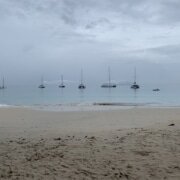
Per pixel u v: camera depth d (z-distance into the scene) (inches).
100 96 2598.4
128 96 2600.9
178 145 340.8
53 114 872.9
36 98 2245.3
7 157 309.7
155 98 2187.5
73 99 2101.4
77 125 609.6
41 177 246.1
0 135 466.9
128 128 518.9
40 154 318.7
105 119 722.2
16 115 844.6
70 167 270.2
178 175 244.5
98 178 242.2
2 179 241.9
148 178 239.5
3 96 2620.6
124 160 287.4
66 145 359.9
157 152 312.8
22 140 413.1
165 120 658.2
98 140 385.1
